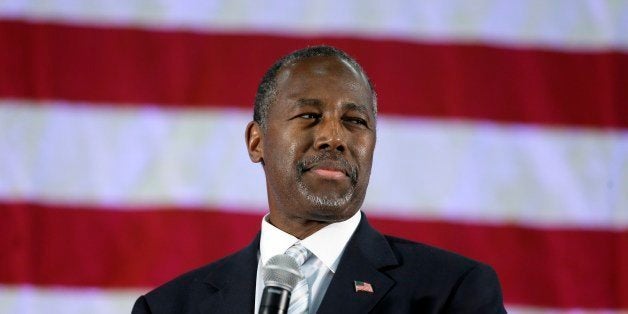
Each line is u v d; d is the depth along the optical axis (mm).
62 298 12695
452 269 7211
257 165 12984
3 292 12656
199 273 7867
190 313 7496
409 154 12961
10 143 12938
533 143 13039
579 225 12914
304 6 13242
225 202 12891
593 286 12789
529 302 12750
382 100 13047
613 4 13336
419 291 7066
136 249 12773
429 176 12938
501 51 13188
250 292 7391
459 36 13211
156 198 12883
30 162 12914
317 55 7637
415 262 7309
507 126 13055
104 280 12719
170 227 12812
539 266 12828
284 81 7539
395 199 12875
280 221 7555
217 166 12961
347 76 7414
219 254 12773
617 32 13289
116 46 13141
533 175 12992
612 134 13070
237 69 13117
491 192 12945
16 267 12719
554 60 13203
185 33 13180
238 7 13242
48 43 13117
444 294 7023
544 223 12906
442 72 13133
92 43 13141
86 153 12945
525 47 13219
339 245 7355
